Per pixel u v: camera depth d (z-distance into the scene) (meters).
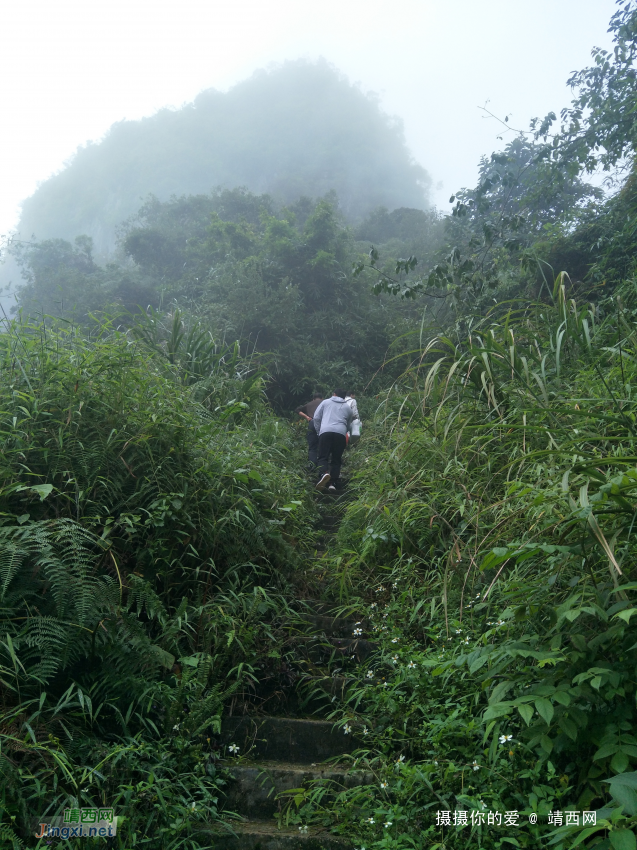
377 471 4.57
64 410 3.29
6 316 3.71
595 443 3.23
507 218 8.53
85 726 2.36
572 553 2.22
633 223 6.55
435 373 3.87
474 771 2.10
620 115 7.39
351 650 3.30
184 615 2.86
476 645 2.37
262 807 2.38
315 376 10.34
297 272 11.93
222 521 3.42
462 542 3.45
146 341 5.61
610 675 1.88
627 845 1.51
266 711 2.92
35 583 2.47
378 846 2.00
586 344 4.46
